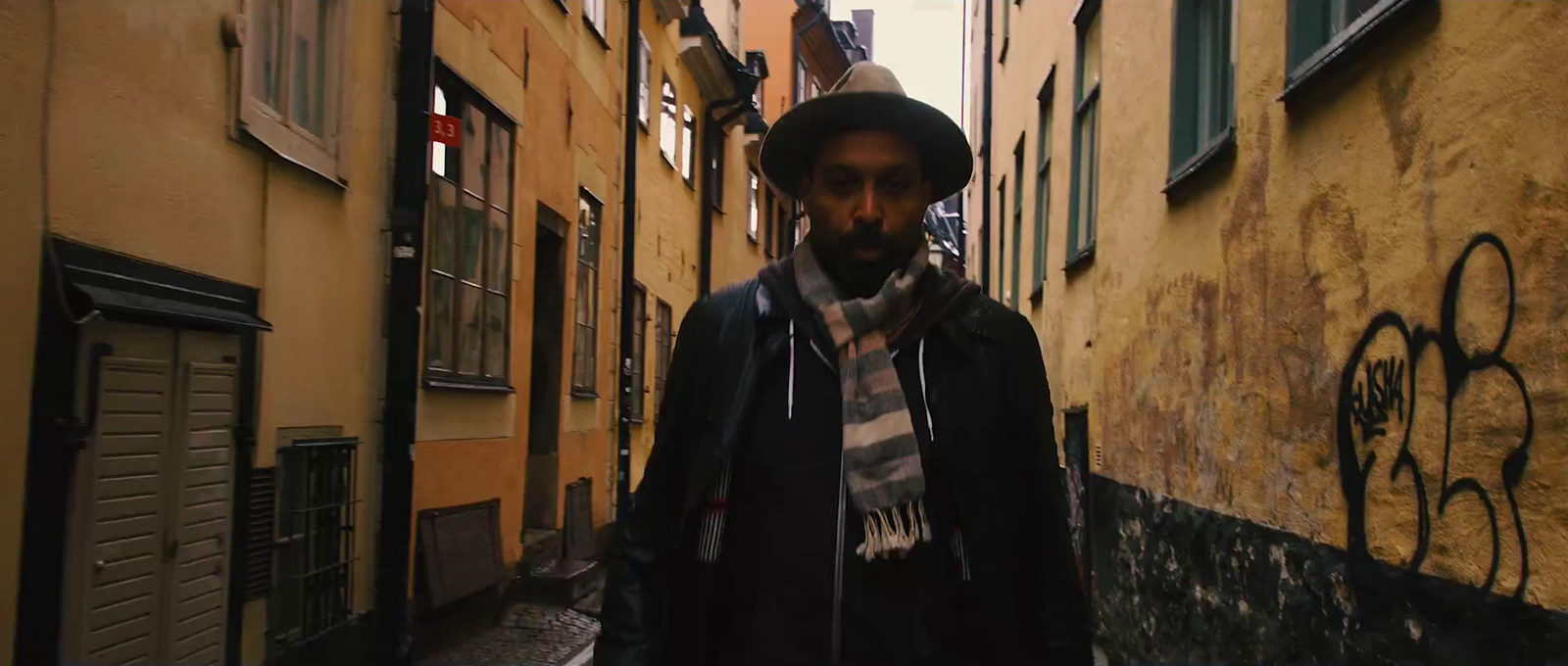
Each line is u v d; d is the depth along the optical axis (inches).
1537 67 95.7
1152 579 229.1
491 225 319.6
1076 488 316.2
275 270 206.1
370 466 250.7
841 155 67.7
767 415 65.4
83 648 151.7
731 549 65.3
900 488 61.5
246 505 196.5
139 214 162.7
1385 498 125.2
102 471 155.7
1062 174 350.3
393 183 255.8
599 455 459.8
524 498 362.0
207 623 183.9
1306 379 149.0
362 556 247.1
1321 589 142.3
